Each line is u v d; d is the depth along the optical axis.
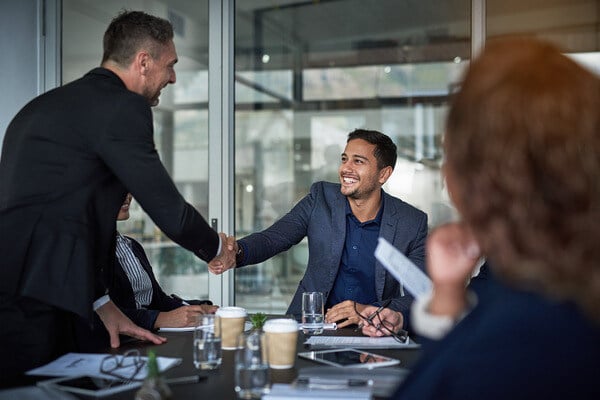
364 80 4.18
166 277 4.39
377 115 4.17
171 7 4.40
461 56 4.07
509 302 0.72
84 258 1.86
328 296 2.94
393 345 2.04
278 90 4.29
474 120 0.74
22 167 1.91
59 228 1.86
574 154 0.69
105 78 2.08
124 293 2.59
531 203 0.70
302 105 4.26
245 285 4.32
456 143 0.76
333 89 4.22
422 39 4.12
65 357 1.83
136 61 2.19
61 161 1.91
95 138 1.93
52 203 1.88
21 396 1.48
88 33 4.51
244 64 4.33
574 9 3.93
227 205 4.31
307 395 1.39
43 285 1.80
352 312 2.53
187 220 2.11
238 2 4.33
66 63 4.53
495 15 4.01
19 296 1.80
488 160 0.72
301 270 4.25
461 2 4.07
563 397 0.68
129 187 1.98
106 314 2.09
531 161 0.70
